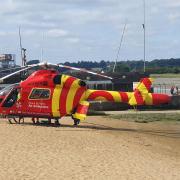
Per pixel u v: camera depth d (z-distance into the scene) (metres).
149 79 26.28
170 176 14.73
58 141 20.02
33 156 16.52
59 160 16.08
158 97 26.28
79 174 14.18
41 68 26.34
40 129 23.72
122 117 34.38
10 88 26.17
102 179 13.72
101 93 25.75
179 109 44.41
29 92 25.69
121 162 16.42
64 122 28.58
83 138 21.33
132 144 20.94
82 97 25.58
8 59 69.12
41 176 13.69
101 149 18.77
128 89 49.59
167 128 29.05
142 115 36.19
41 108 25.56
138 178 14.12
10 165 14.93
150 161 17.11
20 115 25.86
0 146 18.16
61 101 25.38
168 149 20.62
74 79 25.55
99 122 30.52
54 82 25.39
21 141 19.50
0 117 28.58
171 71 161.12
